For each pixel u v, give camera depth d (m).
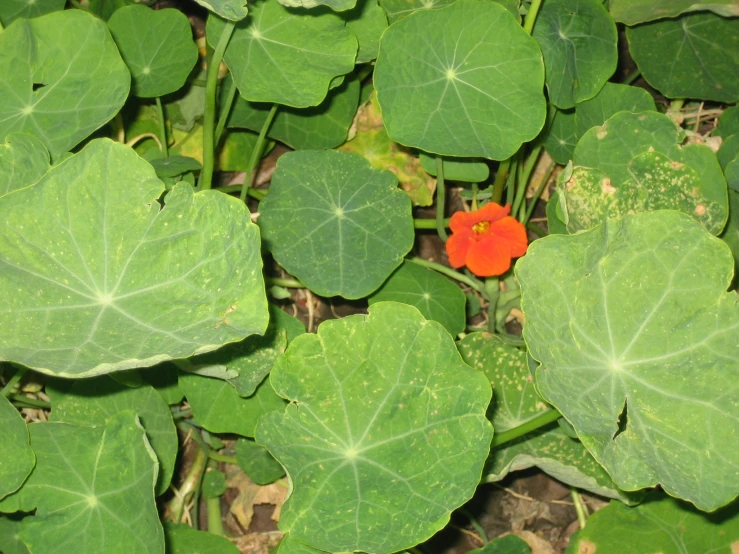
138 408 0.65
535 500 0.73
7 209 0.55
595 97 0.68
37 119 0.62
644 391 0.58
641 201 0.64
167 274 0.56
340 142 0.71
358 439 0.59
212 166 0.67
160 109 0.69
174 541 0.66
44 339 0.55
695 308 0.57
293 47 0.64
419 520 0.58
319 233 0.66
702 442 0.57
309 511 0.58
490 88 0.64
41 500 0.59
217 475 0.71
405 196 0.67
